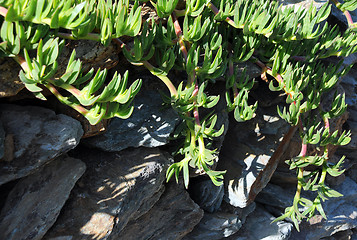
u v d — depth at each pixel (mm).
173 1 1079
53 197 1095
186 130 1295
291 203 2037
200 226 1708
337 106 1490
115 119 1275
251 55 1371
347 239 2396
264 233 1928
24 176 1030
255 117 1712
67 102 917
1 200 1031
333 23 1963
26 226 1037
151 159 1321
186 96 1121
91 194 1194
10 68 970
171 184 1479
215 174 1165
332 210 2230
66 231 1139
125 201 1224
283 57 1368
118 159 1285
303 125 1492
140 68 1354
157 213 1469
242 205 1694
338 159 2324
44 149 1023
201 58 1394
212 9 1224
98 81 884
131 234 1409
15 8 782
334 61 1889
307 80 1296
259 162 1682
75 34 949
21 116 1037
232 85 1330
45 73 865
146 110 1325
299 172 1479
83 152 1270
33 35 917
